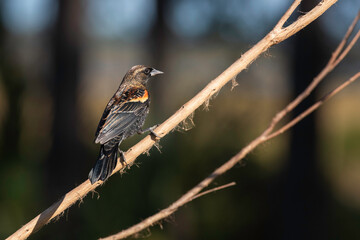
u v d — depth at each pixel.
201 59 14.86
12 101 13.05
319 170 13.52
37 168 14.00
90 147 14.97
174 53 17.70
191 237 13.15
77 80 14.82
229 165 4.91
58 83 14.53
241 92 12.91
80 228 12.60
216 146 12.51
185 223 13.06
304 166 13.34
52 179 14.12
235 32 14.66
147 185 12.64
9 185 13.00
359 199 17.83
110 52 19.59
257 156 13.10
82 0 15.00
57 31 14.65
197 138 12.56
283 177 13.51
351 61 12.47
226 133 12.52
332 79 13.71
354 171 21.55
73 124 14.53
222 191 12.91
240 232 13.23
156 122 13.34
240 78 12.99
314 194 13.44
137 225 4.70
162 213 4.72
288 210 13.36
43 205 13.61
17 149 13.27
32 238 12.46
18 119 13.18
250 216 13.22
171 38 17.69
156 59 17.70
